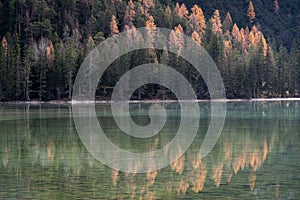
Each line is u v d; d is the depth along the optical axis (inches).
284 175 995.9
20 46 5492.1
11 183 932.6
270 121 2269.9
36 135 1722.4
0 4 6067.9
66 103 4515.3
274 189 880.3
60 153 1311.5
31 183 933.2
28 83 4704.7
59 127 2012.8
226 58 5551.2
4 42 4857.3
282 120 2327.8
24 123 2196.1
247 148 1382.9
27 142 1533.0
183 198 823.7
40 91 4726.9
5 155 1274.6
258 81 5738.2
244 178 971.9
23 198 824.9
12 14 5974.4
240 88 5506.9
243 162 1152.8
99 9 6599.4
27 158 1221.7
